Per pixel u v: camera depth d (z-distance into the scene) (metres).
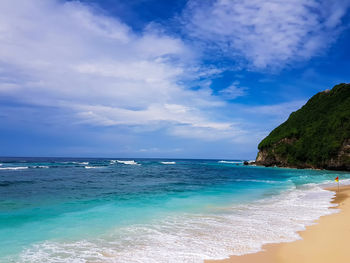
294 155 66.81
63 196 16.78
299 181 29.89
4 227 9.51
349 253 6.75
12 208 12.87
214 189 21.52
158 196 17.31
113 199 15.91
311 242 7.74
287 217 11.16
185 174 40.69
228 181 29.50
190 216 11.41
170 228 9.42
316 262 6.23
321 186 23.97
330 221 10.30
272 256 6.66
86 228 9.44
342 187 22.75
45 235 8.59
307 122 75.19
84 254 6.88
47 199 15.57
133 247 7.43
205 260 6.43
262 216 11.37
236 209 12.91
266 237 8.32
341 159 53.66
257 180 31.27
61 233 8.81
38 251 7.11
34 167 49.53
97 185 23.17
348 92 72.44
